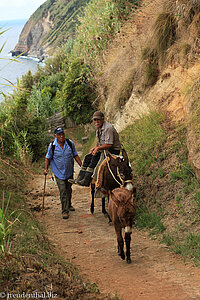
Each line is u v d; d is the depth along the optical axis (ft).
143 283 14.02
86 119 64.13
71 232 22.13
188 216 19.81
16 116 55.88
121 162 21.03
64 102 65.92
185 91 27.89
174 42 32.71
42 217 25.82
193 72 28.50
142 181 25.77
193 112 23.08
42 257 14.55
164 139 26.63
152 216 22.06
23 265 12.62
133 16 45.78
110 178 22.54
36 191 33.71
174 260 16.30
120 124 40.68
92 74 59.36
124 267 15.99
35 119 59.52
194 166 21.13
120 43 49.03
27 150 51.72
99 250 18.54
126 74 42.70
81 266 16.21
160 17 33.50
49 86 99.96
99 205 29.30
